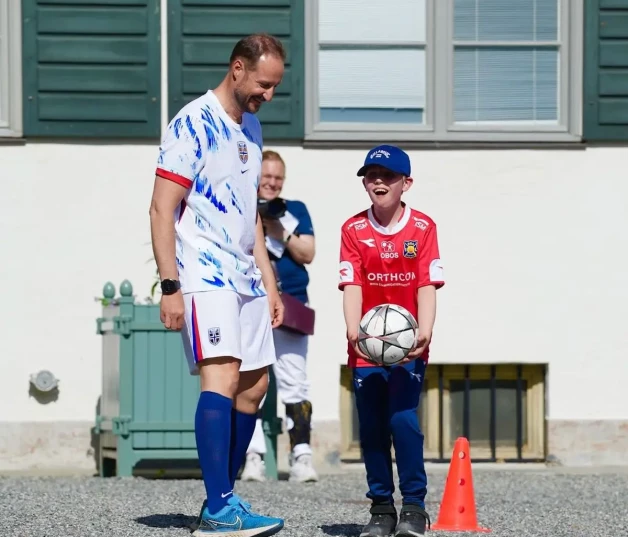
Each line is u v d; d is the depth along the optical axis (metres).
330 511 19.61
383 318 15.91
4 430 26.56
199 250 15.58
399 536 15.88
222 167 15.64
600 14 27.78
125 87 26.97
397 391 16.12
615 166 27.69
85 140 27.02
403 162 16.12
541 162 27.61
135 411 24.53
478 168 27.52
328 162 27.27
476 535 17.39
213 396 15.56
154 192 15.56
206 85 27.11
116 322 24.53
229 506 15.56
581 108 27.72
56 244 26.86
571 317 27.52
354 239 16.39
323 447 26.86
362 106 27.73
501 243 27.47
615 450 27.44
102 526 17.05
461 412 27.78
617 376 27.53
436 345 27.31
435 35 27.83
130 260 26.97
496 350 27.38
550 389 27.42
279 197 24.67
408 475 16.17
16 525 17.19
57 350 26.78
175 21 27.02
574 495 22.42
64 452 26.66
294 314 23.81
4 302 26.77
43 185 26.88
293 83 27.23
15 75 26.91
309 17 27.53
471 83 28.03
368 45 27.77
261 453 24.61
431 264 16.30
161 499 20.47
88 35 26.92
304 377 24.33
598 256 27.61
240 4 27.17
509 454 27.77
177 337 24.58
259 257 17.25
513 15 28.08
